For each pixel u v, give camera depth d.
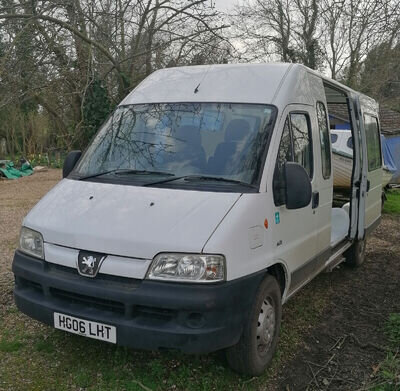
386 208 13.39
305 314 5.38
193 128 4.45
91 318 3.53
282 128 4.30
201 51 8.70
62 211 3.99
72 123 9.45
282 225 4.20
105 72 9.02
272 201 4.00
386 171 12.59
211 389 3.76
